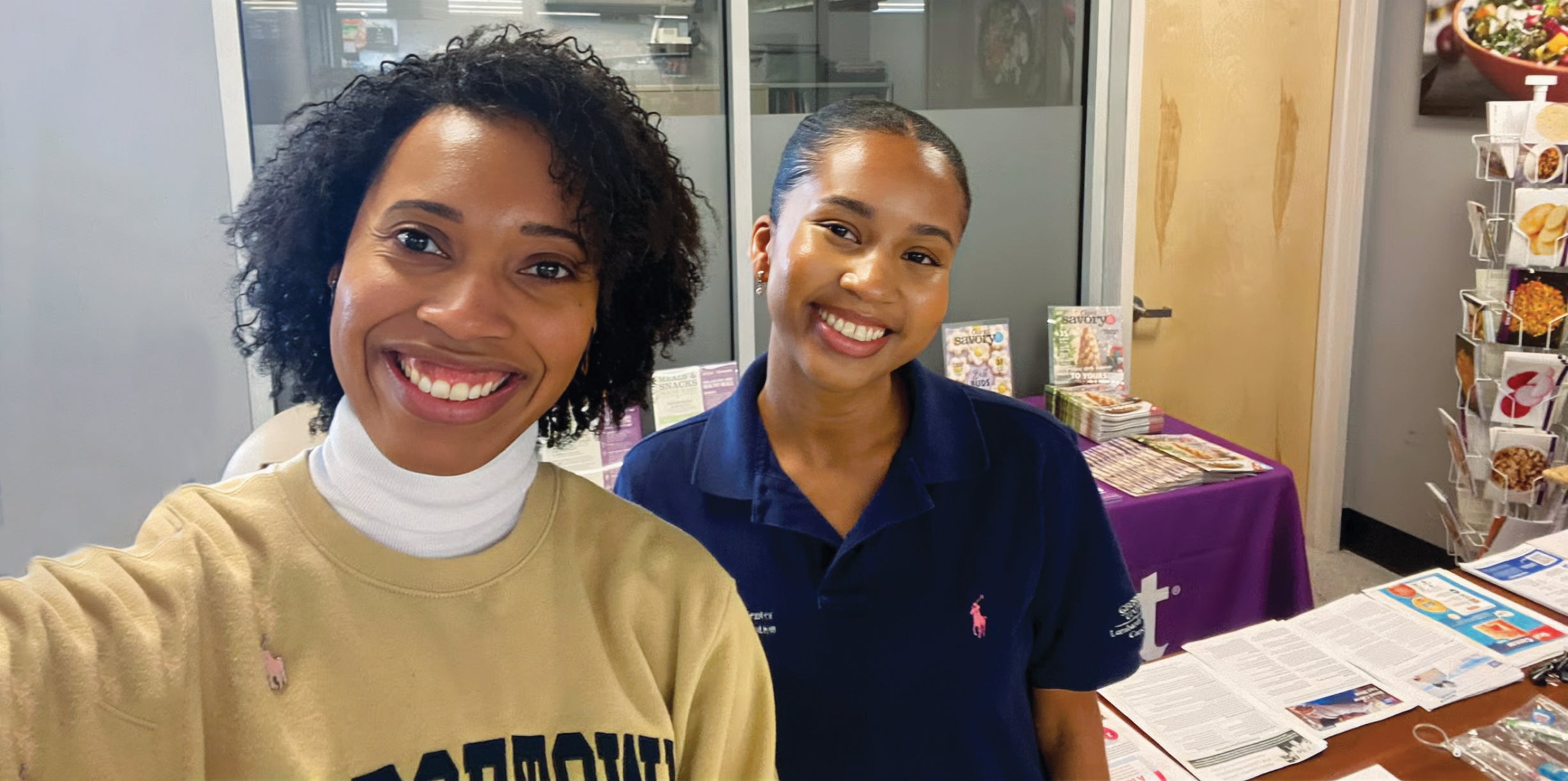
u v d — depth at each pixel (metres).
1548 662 1.55
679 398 2.55
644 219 0.78
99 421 2.18
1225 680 1.53
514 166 0.67
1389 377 3.58
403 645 0.69
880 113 1.00
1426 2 3.28
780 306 0.98
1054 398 2.95
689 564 0.81
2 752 0.58
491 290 0.67
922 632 1.04
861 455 1.07
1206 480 2.46
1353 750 1.36
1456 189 3.27
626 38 2.53
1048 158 3.03
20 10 1.99
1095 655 1.15
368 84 0.73
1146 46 3.16
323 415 0.83
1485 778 1.30
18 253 2.07
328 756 0.65
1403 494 3.58
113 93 2.07
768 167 2.71
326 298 0.77
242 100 2.16
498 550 0.73
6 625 0.62
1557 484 2.76
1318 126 3.46
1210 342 3.49
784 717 1.04
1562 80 2.93
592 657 0.74
